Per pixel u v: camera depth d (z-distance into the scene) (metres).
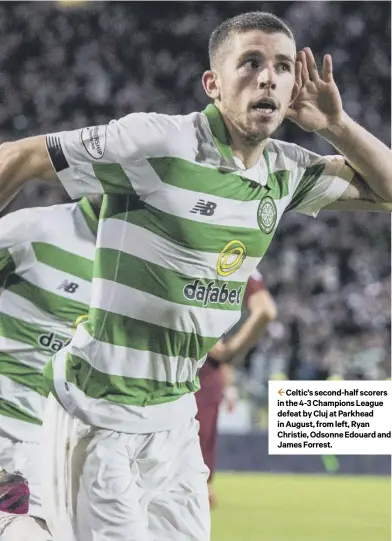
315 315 23.98
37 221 6.36
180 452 4.98
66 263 6.36
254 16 4.67
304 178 5.18
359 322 24.17
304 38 25.25
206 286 4.80
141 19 24.84
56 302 6.37
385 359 23.17
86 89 24.80
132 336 4.74
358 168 5.28
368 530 11.06
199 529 5.06
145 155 4.54
